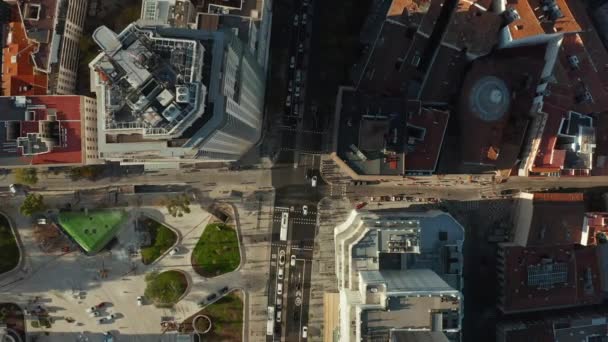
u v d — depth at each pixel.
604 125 129.88
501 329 134.25
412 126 123.94
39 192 138.25
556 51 126.38
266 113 138.75
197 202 139.12
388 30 125.69
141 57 74.00
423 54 131.00
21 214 138.50
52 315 138.62
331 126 138.00
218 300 138.75
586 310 138.38
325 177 139.00
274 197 139.25
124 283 139.12
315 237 139.25
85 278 139.12
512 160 130.38
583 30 125.12
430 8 124.38
